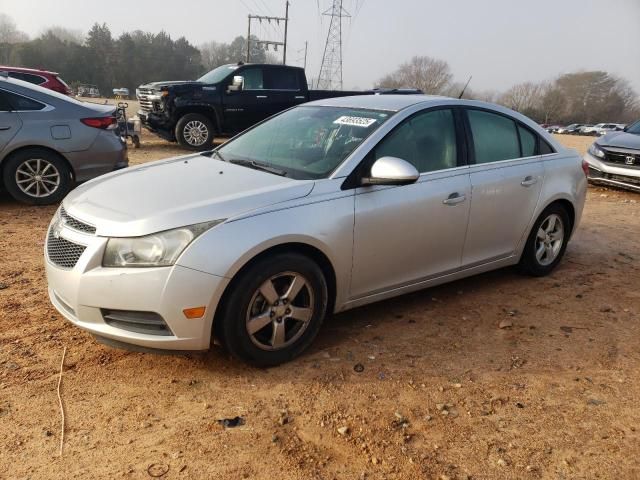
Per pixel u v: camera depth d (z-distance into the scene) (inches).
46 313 149.9
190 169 149.4
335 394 119.4
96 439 101.8
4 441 99.8
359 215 134.6
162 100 494.0
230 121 511.2
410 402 118.0
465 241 163.0
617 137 391.5
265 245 118.6
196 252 112.7
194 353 123.1
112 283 113.3
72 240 120.5
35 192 264.5
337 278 135.3
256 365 126.8
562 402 121.0
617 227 278.7
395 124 148.3
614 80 3747.5
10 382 117.2
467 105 168.7
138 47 3472.0
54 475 92.6
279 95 523.8
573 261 219.5
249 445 102.3
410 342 144.6
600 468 101.1
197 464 96.8
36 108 258.2
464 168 160.7
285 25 2010.3
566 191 190.5
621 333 156.0
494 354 140.6
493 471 98.9
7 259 189.2
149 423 107.0
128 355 130.5
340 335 146.7
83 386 117.8
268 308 124.4
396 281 149.8
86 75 3353.8
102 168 276.4
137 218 116.3
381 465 99.0
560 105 3735.2
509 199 171.6
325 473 96.4
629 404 121.5
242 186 130.3
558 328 157.4
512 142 179.0
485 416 114.6
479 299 175.5
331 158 142.3
